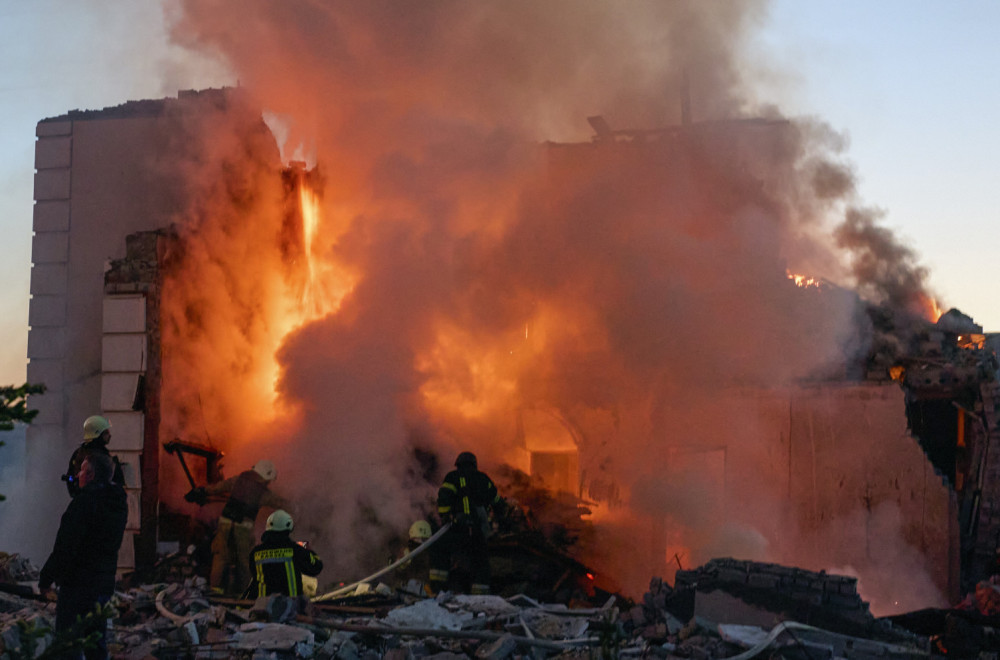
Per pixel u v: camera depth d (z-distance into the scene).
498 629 7.07
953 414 14.86
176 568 11.23
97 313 12.93
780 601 6.42
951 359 13.27
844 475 12.81
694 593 6.95
